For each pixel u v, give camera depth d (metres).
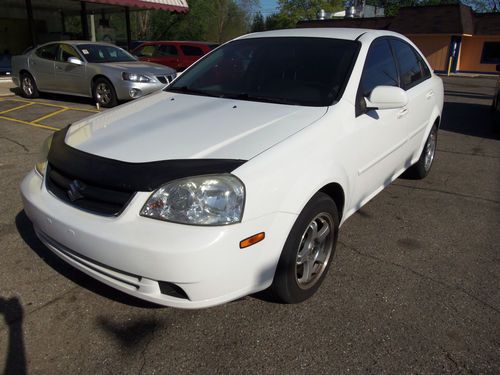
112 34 18.42
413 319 2.58
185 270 2.04
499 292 2.87
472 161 6.03
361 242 3.54
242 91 3.27
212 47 14.42
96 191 2.27
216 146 2.35
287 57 3.41
